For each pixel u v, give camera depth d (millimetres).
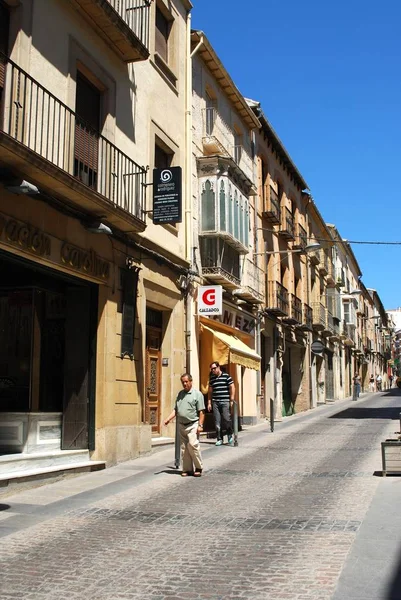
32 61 9805
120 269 12328
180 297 15648
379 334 89062
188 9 17188
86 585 5172
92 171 11344
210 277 17203
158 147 15211
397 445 9906
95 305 11680
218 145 18188
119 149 11922
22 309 11188
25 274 11133
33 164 8641
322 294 40062
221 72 19125
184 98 16609
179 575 5379
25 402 10898
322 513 7512
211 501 8391
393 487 8945
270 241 25969
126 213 11328
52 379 11492
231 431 15156
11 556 5988
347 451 13164
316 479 9859
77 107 11430
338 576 5234
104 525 7148
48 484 9703
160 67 15094
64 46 10688
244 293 20031
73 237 10656
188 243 16109
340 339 46188
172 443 14648
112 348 11867
